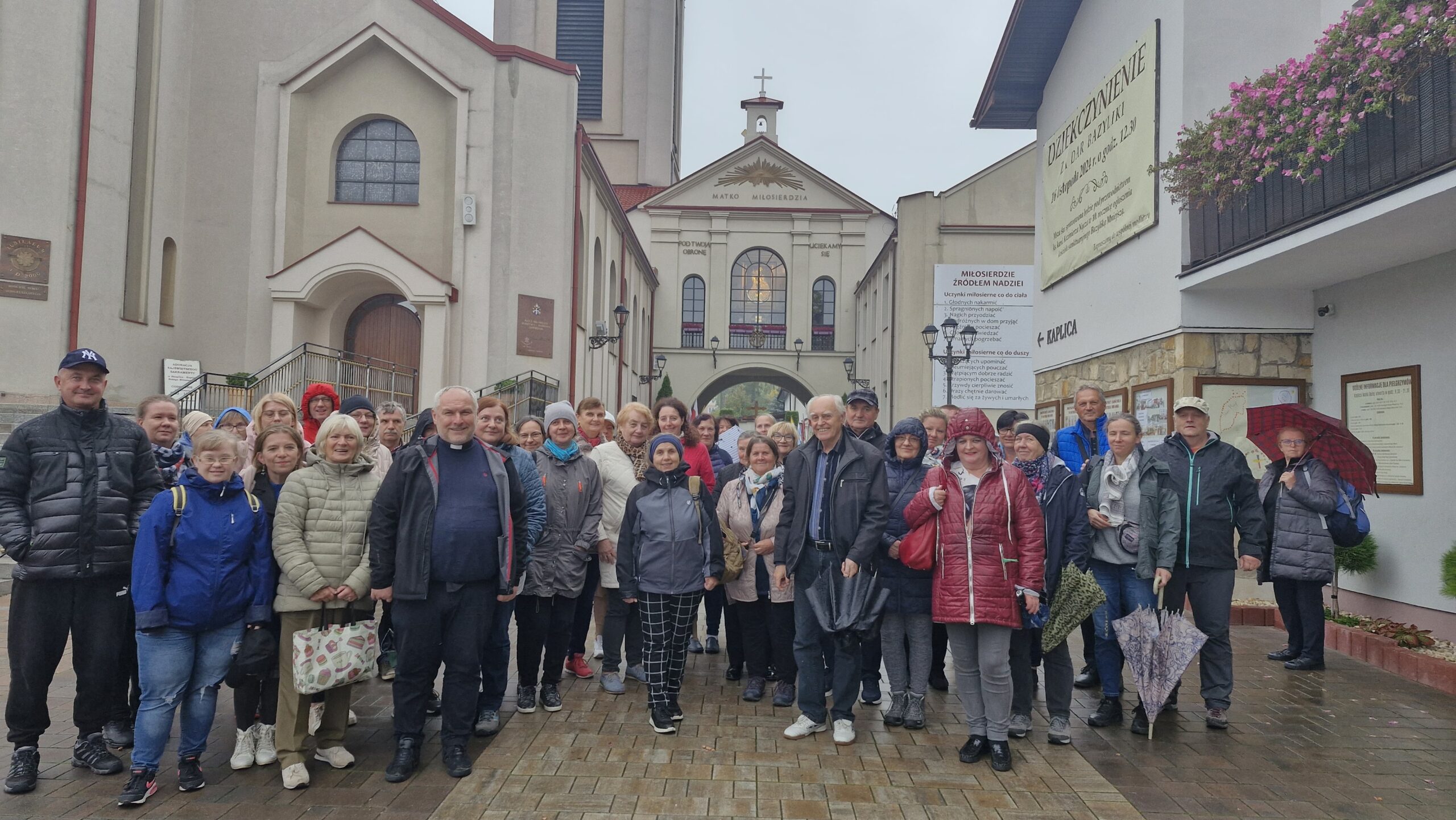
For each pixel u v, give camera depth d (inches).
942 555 194.5
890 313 1035.3
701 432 339.6
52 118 577.9
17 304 562.6
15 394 558.6
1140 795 174.9
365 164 722.2
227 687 250.7
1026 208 919.7
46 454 175.0
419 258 710.5
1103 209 420.2
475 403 195.8
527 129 703.1
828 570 203.6
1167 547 217.8
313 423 270.4
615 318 1026.7
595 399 287.0
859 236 1393.9
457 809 164.4
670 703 215.2
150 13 653.3
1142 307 378.0
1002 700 189.0
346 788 174.2
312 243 713.0
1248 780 183.0
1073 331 463.8
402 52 701.9
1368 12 245.8
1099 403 268.2
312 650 171.5
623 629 248.8
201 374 608.4
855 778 182.2
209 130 700.0
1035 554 189.3
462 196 692.1
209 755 193.8
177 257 685.3
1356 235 261.4
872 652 239.9
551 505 228.7
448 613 186.7
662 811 164.1
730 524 248.4
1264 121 282.4
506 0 1507.1
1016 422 266.4
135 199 644.7
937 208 922.7
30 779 169.8
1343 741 207.5
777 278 1409.9
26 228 566.6
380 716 224.1
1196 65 345.1
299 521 179.8
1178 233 345.4
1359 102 247.9
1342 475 271.0
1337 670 274.5
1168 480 222.8
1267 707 235.5
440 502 185.6
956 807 167.8
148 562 164.6
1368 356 312.2
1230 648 221.3
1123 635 212.7
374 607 193.0
